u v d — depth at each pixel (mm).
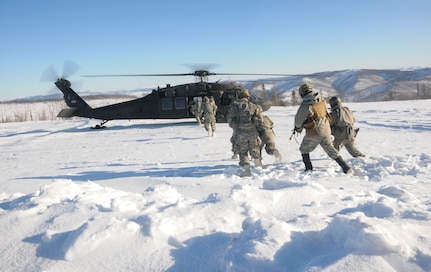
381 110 21297
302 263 1838
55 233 2297
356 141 9789
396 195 3383
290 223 2439
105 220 2330
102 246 2125
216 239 2240
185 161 8164
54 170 7969
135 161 8609
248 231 2154
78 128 21375
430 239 1892
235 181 4934
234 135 6363
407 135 10688
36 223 2531
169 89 19562
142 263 2039
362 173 5668
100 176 6691
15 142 15438
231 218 2654
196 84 19047
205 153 9305
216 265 1965
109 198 3115
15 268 2057
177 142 12133
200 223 2529
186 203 3037
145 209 2740
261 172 6023
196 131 15648
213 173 6504
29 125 27656
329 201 3184
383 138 10195
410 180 4781
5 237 2365
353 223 1983
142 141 13156
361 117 17844
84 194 3121
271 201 3059
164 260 2057
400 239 1854
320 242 2068
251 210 2789
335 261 1735
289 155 7984
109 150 11180
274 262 1819
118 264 2035
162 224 2316
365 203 2893
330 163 6648
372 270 1655
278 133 13195
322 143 5801
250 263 1824
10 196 3643
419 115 17109
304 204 3096
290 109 28375
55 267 2018
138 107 20125
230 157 8453
